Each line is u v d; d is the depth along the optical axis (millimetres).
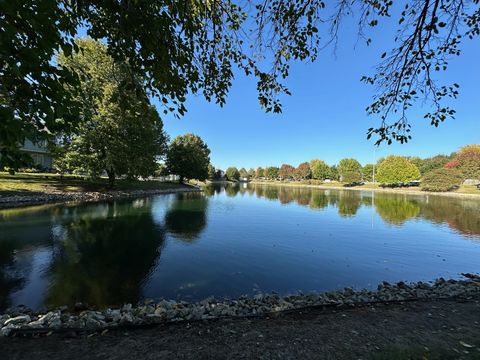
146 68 3283
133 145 25641
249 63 4359
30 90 2496
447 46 4000
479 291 5633
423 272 7699
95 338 3348
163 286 6207
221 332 3516
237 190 50250
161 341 3273
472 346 3150
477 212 20719
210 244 9906
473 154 48219
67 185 23844
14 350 3051
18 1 2105
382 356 2932
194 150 54719
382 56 4309
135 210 17344
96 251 8547
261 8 3848
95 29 3232
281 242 10586
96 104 20844
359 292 5844
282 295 5836
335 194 41781
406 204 26719
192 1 3590
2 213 14211
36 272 6809
